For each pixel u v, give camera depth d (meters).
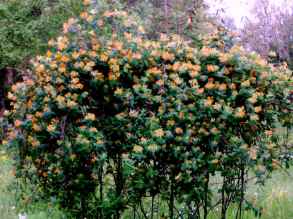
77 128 3.40
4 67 12.98
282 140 4.06
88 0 3.79
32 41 11.97
